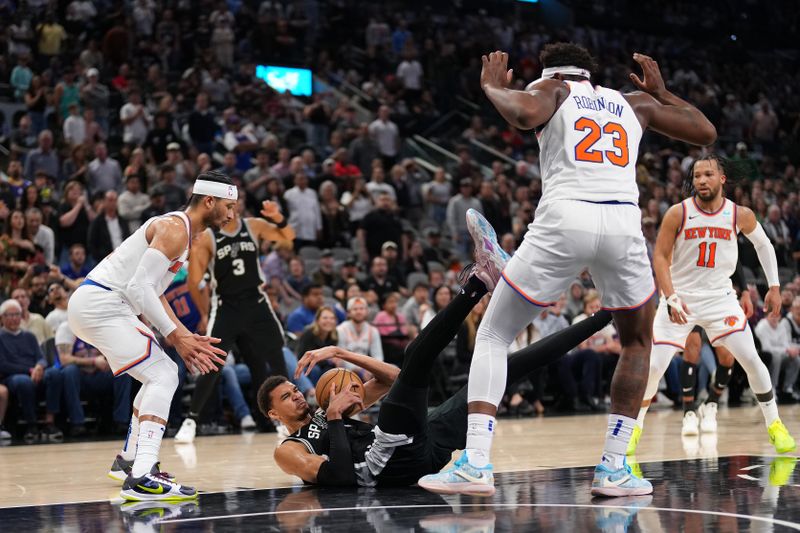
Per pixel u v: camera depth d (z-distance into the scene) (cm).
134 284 375
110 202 936
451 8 2094
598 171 343
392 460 386
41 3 1484
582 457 502
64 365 751
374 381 430
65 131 1181
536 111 338
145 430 379
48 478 460
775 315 545
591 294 944
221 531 290
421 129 1595
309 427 412
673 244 542
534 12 2194
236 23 1680
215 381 664
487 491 355
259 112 1436
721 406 966
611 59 2069
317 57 1773
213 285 659
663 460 469
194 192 399
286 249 1012
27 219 887
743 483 374
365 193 1225
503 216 1272
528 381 907
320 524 298
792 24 2409
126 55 1430
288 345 848
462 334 895
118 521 316
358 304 845
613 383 357
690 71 2103
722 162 536
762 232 541
